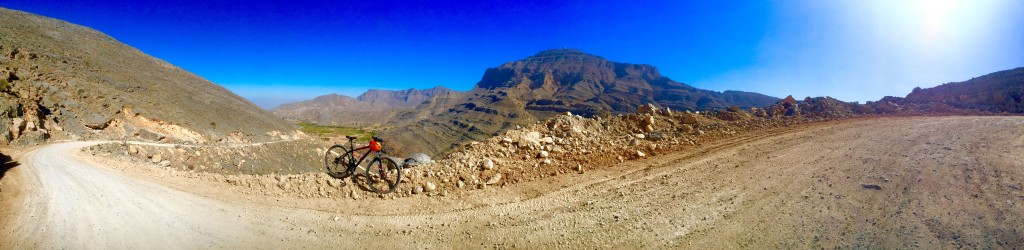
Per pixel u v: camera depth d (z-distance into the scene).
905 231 4.70
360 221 5.77
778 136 11.48
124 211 6.54
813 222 5.12
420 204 6.41
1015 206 5.09
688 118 15.53
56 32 76.75
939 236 4.52
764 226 5.10
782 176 7.16
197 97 70.31
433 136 175.38
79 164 11.65
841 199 5.82
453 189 7.10
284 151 58.50
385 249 4.92
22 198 7.74
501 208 6.17
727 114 17.33
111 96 44.41
